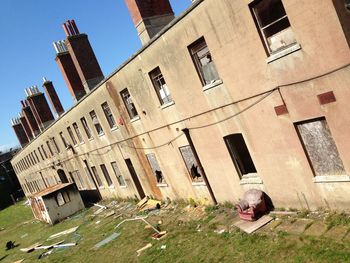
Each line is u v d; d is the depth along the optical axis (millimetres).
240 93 12469
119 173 26031
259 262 10305
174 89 15664
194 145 16078
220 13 11797
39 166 45719
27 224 36531
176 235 15156
